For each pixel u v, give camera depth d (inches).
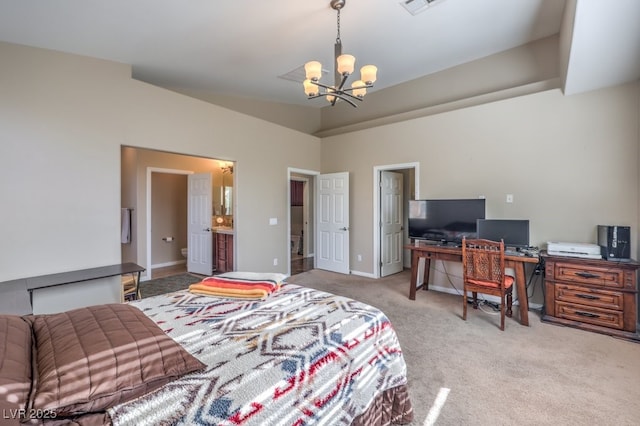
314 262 241.3
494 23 133.6
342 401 51.2
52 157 109.2
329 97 116.6
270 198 193.6
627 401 74.0
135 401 36.9
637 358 94.3
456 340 107.9
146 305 69.3
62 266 111.7
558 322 120.6
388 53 154.3
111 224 123.1
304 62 147.2
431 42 146.7
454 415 69.3
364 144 204.8
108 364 38.8
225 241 217.3
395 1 110.0
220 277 86.3
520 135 144.6
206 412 37.0
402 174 226.5
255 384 41.9
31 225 105.2
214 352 47.9
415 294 160.4
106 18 97.7
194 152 150.9
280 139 200.2
